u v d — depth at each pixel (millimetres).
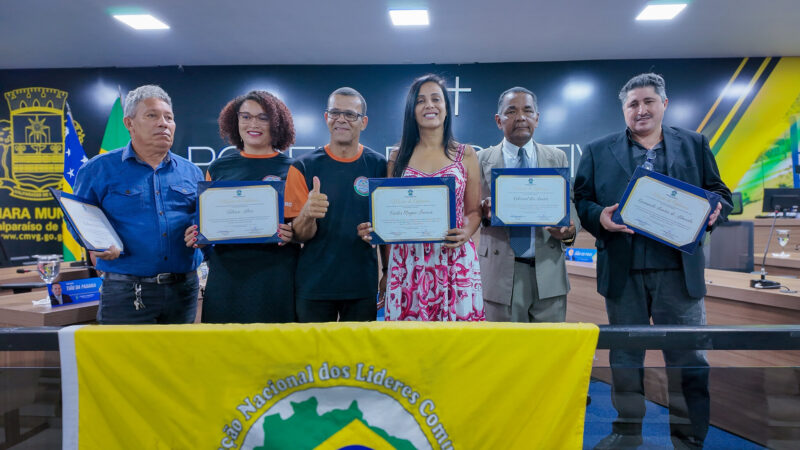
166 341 958
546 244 1900
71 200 1538
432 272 1561
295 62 5898
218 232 1493
